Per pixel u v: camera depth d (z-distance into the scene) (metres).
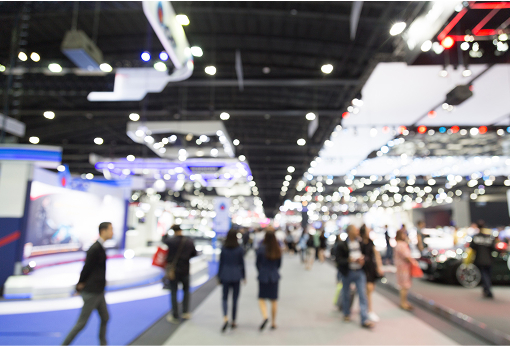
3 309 6.72
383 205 41.59
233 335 4.97
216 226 16.03
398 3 6.80
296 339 4.77
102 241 4.09
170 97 13.21
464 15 6.39
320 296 7.99
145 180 17.19
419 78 9.61
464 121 13.55
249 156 23.62
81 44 5.05
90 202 13.05
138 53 9.80
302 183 30.17
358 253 5.62
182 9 7.62
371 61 8.26
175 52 4.86
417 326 5.38
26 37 9.14
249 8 7.76
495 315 6.02
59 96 12.62
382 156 20.42
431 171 25.38
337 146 18.00
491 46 7.45
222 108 14.09
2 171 9.05
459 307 6.68
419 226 11.00
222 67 10.68
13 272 8.64
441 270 9.26
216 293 8.40
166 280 8.09
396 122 13.68
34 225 9.52
